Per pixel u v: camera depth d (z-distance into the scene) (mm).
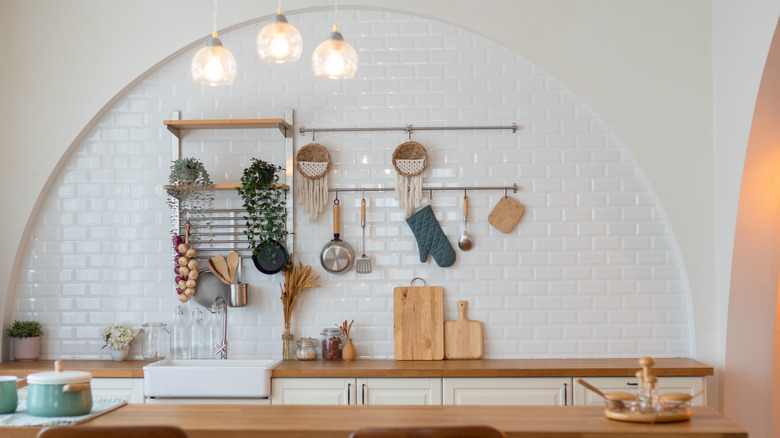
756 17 4133
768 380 4551
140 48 4754
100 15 4770
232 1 4727
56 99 4750
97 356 4762
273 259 4641
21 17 4770
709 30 4676
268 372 4152
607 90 4695
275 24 2826
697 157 4660
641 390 2730
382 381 4219
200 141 4797
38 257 4797
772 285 4500
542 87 4773
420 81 4797
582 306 4711
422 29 4801
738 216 4406
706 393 4234
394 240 4754
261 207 4570
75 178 4812
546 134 4762
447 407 3027
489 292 4727
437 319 4664
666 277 4707
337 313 4730
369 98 4797
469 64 4789
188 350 4672
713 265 4633
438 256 4684
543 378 4227
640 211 4727
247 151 4789
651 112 4676
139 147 4809
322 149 4734
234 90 4805
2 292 4699
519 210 4719
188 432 2609
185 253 4645
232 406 3059
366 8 4781
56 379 2775
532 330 4711
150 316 4766
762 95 4137
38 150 4738
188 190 4562
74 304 4781
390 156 4777
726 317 4535
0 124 4750
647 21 4699
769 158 4293
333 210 4719
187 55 4832
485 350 4711
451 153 4777
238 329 4742
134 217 4797
